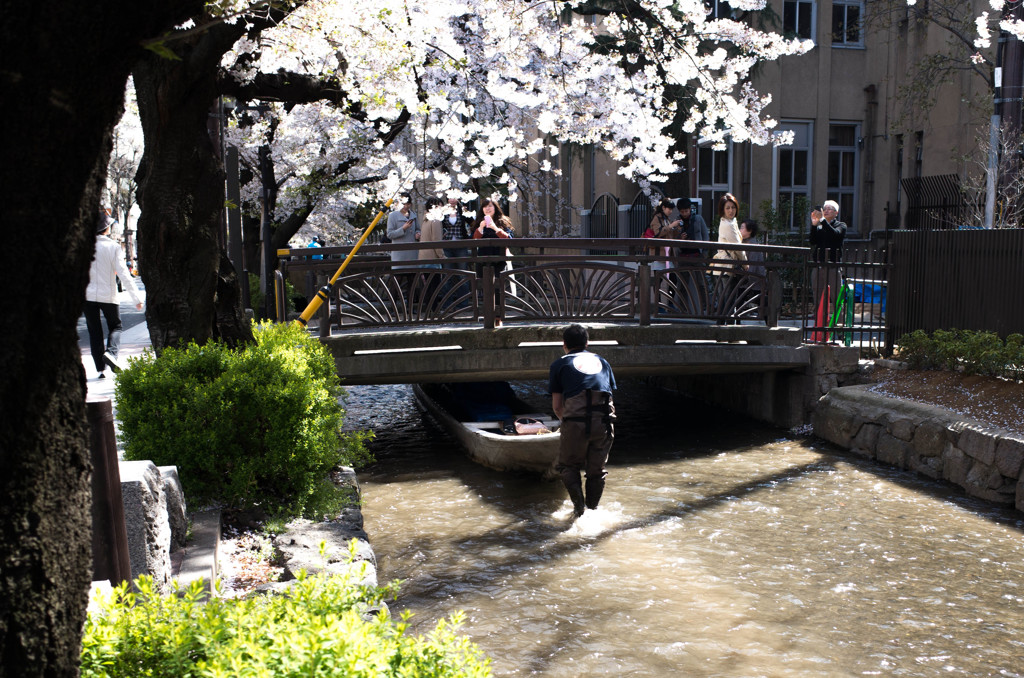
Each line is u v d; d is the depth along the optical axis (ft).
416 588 18.70
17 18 4.73
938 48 58.85
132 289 29.19
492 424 31.01
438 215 37.52
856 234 69.00
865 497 25.68
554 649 15.62
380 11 22.39
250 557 15.88
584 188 66.03
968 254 32.37
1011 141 38.32
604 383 24.16
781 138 36.19
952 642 15.99
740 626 16.66
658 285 33.45
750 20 56.70
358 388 47.37
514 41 29.89
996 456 24.88
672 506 24.97
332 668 6.18
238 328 22.12
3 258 5.10
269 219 47.32
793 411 35.37
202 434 17.35
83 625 5.91
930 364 32.48
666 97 46.09
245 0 16.57
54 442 5.50
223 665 6.22
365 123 35.99
